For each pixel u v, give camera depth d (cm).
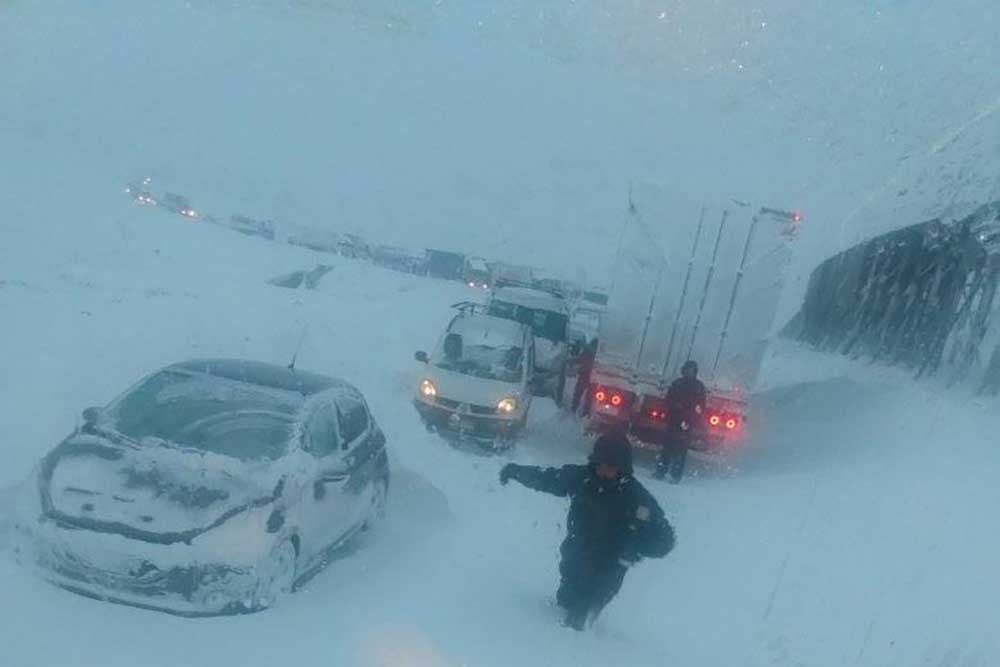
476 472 1224
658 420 1639
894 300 2286
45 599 638
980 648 687
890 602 845
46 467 725
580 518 720
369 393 1500
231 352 1533
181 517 684
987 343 1689
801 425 1862
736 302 1638
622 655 679
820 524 1116
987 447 1334
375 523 928
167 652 584
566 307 2192
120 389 1224
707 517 1206
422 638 639
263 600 689
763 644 771
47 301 1662
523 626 690
